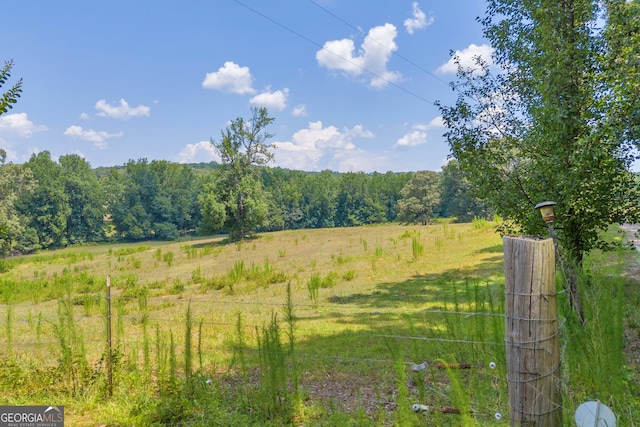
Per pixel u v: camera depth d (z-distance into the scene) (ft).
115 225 233.14
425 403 12.04
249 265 66.90
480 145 20.59
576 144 15.90
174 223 245.65
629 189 16.75
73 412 13.53
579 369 8.07
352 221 258.37
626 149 16.11
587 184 16.72
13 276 78.79
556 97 16.78
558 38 16.62
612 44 15.99
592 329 8.02
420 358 15.46
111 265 83.51
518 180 18.90
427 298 30.99
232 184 115.75
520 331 7.04
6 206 138.00
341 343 20.83
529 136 18.92
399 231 97.04
